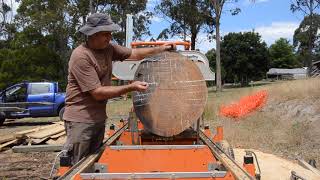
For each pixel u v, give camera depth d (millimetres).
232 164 4230
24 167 9930
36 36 46594
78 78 4609
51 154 11688
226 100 23266
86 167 4117
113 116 19547
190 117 5125
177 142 5582
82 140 4793
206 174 3781
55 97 20484
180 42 7188
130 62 6941
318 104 16641
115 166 4672
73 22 46875
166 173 3775
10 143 12656
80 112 4770
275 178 8086
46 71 45062
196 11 49375
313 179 7961
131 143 5656
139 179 3746
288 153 11266
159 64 5168
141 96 5137
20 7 47250
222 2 46188
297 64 107438
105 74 4883
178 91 5113
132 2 49531
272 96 20547
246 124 15727
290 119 16484
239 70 73562
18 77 43719
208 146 5203
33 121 21906
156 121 5117
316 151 11422
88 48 4715
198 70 5172
